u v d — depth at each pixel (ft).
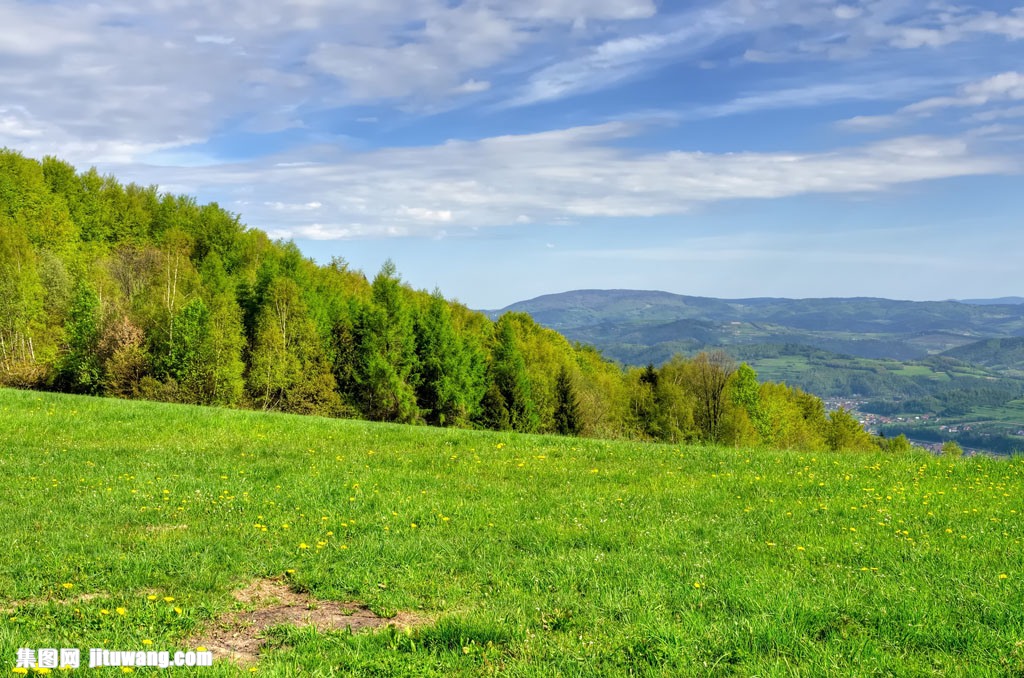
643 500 49.39
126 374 188.75
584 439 84.28
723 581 30.40
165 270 252.01
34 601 28.43
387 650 24.17
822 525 42.06
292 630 25.99
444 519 42.65
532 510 45.85
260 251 315.58
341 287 333.42
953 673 21.61
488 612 27.40
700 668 22.39
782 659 22.68
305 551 35.76
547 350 359.66
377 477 55.26
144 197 355.56
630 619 26.68
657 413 271.69
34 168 291.38
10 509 42.78
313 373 212.84
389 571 32.81
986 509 45.32
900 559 34.14
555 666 22.98
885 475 59.21
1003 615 25.73
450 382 238.27
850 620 25.85
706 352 272.92
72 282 232.32
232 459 62.75
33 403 92.73
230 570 32.78
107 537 37.22
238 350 195.31
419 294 325.83
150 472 55.36
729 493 52.24
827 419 380.78
